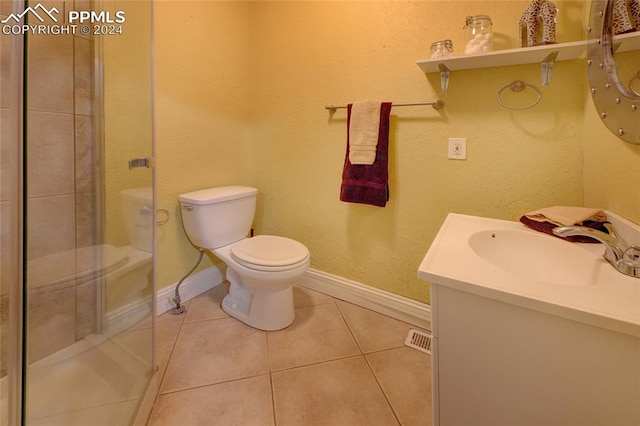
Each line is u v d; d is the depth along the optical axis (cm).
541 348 61
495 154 144
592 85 107
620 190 96
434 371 73
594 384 57
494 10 138
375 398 124
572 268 89
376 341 160
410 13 158
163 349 150
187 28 179
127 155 119
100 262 117
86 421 94
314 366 141
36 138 99
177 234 187
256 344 155
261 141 221
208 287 213
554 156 132
